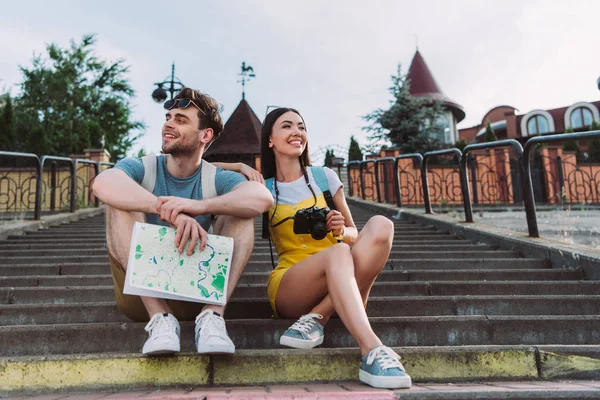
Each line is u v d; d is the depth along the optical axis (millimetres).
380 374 1710
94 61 29547
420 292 3271
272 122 2594
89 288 3217
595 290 3207
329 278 1980
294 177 2598
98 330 2275
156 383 1892
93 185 2105
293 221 2432
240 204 2125
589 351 2025
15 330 2244
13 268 3945
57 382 1874
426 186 6879
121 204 2039
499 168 13039
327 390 1707
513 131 27016
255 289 3209
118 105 28719
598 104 28719
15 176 10688
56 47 29109
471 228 5367
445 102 24609
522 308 2857
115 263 2123
